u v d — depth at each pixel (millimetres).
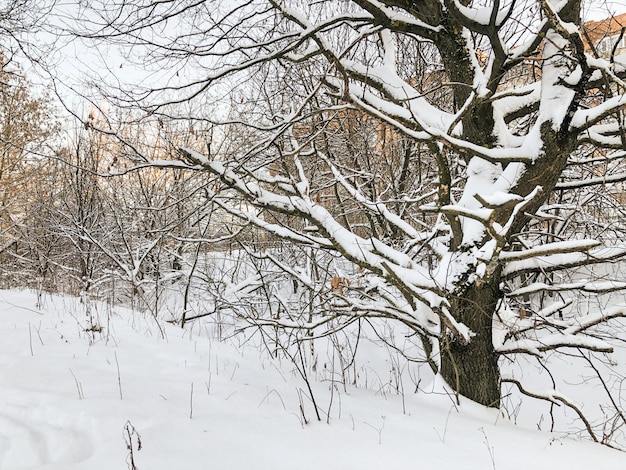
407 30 4867
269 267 9406
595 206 7141
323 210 4953
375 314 5609
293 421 3314
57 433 2697
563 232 7801
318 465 2584
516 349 4703
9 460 2463
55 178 12336
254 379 4488
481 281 3904
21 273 11664
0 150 12680
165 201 10383
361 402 4090
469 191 4672
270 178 5039
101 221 11094
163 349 5320
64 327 5891
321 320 5234
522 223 4617
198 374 4348
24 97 11961
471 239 4500
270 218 9586
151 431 2787
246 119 6586
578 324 4637
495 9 3951
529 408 5883
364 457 2760
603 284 4586
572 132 4082
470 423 3750
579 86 3787
